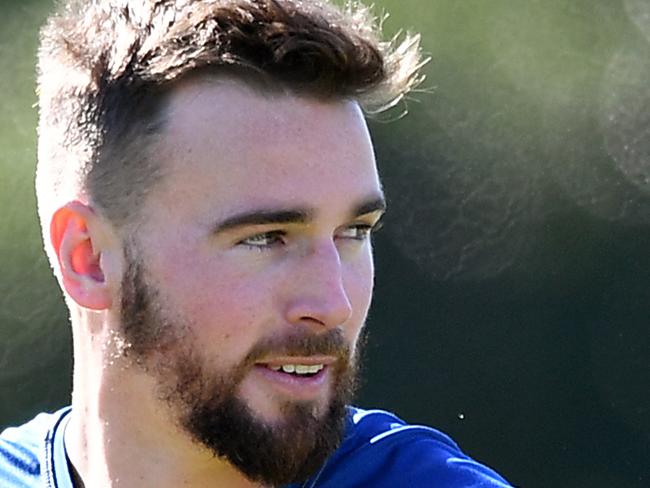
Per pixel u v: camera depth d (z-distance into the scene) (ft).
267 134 17.30
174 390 17.74
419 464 19.27
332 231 17.48
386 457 19.54
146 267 17.83
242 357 17.31
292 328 17.24
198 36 17.67
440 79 54.65
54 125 19.02
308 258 17.34
